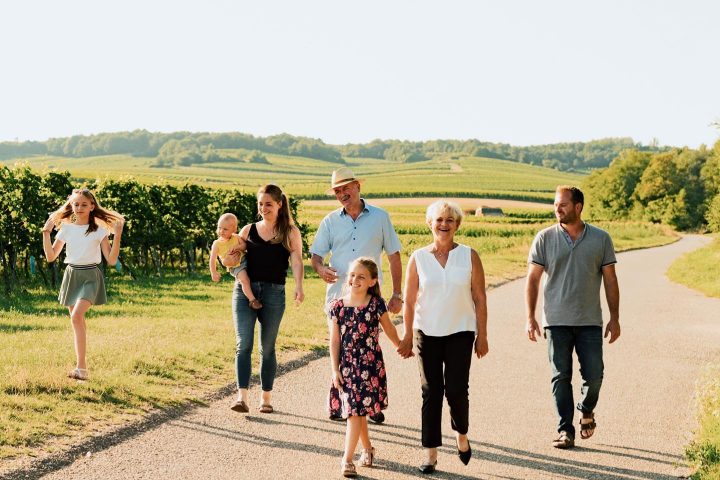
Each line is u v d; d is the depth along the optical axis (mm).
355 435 5648
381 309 5957
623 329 14078
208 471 5574
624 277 27328
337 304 6012
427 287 5992
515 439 6688
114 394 7414
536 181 169625
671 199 112875
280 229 7449
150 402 7320
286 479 5480
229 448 6152
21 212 17484
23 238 17781
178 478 5406
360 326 5906
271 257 7426
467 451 5891
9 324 11906
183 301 16344
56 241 8016
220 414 7191
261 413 7297
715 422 6789
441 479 5598
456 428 5895
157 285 19891
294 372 9188
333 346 5984
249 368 7293
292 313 13836
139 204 22750
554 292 6734
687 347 12023
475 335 6172
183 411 7207
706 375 9602
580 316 6645
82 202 7918
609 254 6727
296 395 8062
